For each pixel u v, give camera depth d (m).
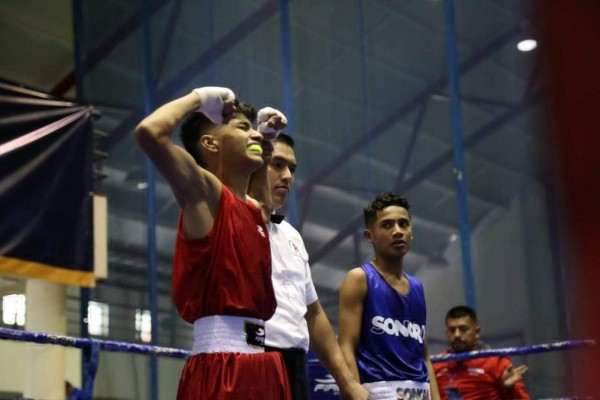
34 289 6.90
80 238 5.94
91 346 3.71
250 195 2.63
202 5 10.32
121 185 9.86
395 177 9.44
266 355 2.23
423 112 9.48
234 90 9.96
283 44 9.94
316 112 9.78
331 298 9.23
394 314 3.47
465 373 5.38
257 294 2.23
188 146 2.44
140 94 10.13
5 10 9.98
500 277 9.05
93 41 10.47
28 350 6.84
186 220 2.19
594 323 1.32
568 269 1.66
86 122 6.17
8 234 5.49
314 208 9.50
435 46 9.61
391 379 3.36
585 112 1.34
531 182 9.05
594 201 1.30
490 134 9.34
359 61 9.84
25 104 5.82
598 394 1.31
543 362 8.62
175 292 2.26
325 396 4.26
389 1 9.90
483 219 9.27
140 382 9.16
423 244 9.29
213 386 2.12
